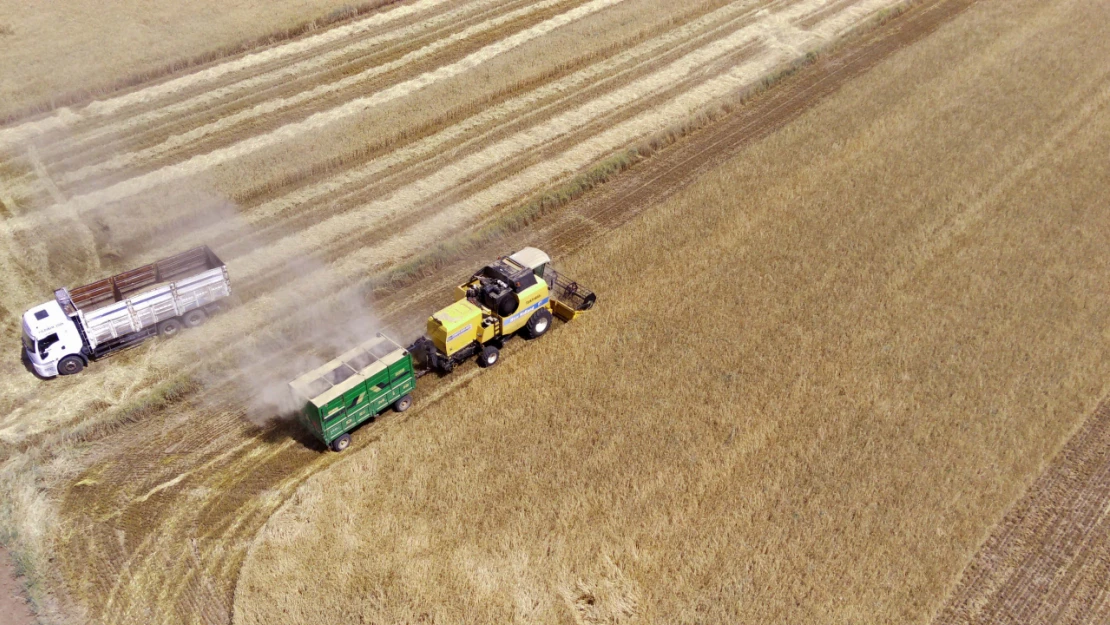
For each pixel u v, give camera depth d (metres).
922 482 23.14
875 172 37.22
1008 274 31.08
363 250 33.22
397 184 37.25
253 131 41.03
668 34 51.12
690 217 34.56
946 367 26.97
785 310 29.47
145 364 27.61
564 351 27.84
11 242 33.53
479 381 26.75
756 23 52.34
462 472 23.39
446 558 21.19
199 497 23.12
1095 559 21.52
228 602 20.47
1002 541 21.88
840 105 42.78
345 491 22.88
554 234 34.19
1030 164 37.75
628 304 29.88
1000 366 27.00
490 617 19.92
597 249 32.94
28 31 50.09
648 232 33.81
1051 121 41.06
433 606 20.09
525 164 38.53
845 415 25.19
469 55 48.12
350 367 24.36
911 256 32.03
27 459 24.14
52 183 37.25
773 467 23.59
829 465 23.62
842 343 27.97
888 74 45.59
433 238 33.88
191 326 29.19
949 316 29.09
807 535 21.75
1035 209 34.75
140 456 24.41
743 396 25.92
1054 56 47.09
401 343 28.56
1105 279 30.77
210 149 39.53
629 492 22.89
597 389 26.23
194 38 49.34
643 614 20.03
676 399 25.84
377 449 24.16
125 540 21.98
